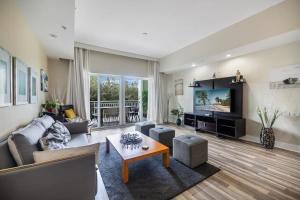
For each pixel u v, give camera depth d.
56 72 4.47
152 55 5.64
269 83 3.41
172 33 3.74
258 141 3.63
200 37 3.99
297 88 3.02
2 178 1.00
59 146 1.80
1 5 1.48
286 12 2.49
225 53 3.68
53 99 4.39
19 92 1.93
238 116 3.93
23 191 1.06
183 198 1.71
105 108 5.33
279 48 3.22
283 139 3.22
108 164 2.49
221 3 2.56
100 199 1.68
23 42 2.14
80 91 4.58
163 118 6.38
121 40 4.20
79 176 1.26
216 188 1.88
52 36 2.89
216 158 2.72
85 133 3.11
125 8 2.71
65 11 2.03
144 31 3.64
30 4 1.87
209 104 4.60
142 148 2.30
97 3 2.55
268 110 3.44
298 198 1.69
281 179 2.06
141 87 6.06
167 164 2.38
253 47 3.27
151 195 1.74
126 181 1.99
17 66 1.84
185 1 2.51
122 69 5.45
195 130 4.89
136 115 6.05
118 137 2.89
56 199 1.17
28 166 1.08
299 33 2.54
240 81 3.80
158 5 2.62
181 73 5.91
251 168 2.36
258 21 2.85
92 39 4.14
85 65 4.66
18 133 1.38
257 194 1.76
